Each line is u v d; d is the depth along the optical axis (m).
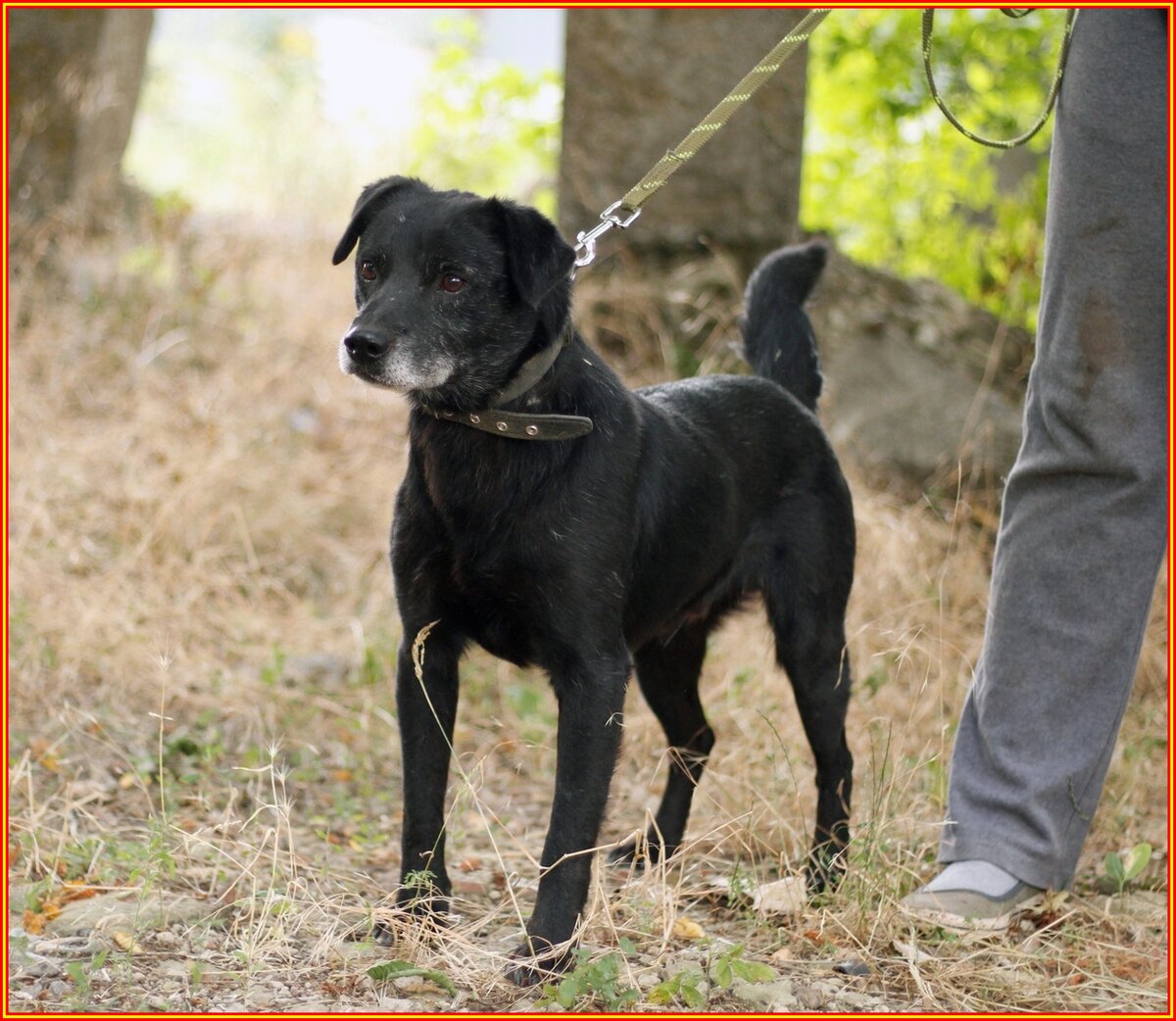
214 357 7.63
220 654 5.49
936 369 7.25
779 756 4.63
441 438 3.36
